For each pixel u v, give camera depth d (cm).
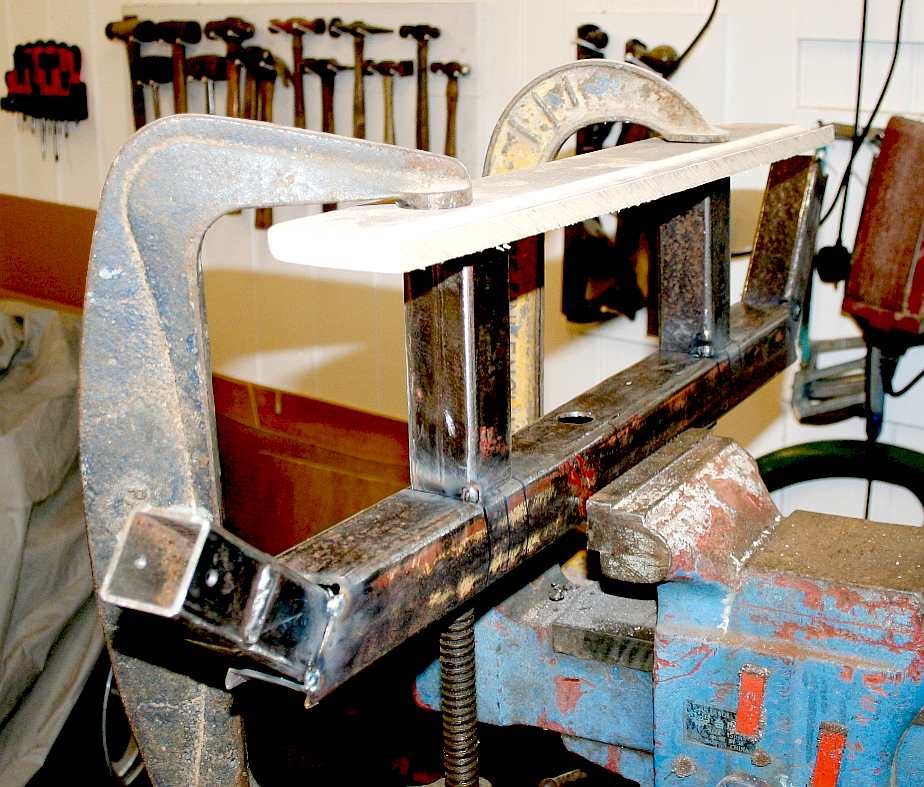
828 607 99
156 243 81
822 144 147
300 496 287
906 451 200
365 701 208
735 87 204
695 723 106
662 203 135
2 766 204
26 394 216
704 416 134
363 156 87
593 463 111
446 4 234
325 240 80
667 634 104
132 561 69
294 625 78
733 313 156
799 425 213
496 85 234
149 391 83
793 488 216
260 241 288
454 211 88
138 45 293
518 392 144
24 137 338
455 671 113
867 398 203
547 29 223
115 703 225
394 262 76
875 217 182
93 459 84
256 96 271
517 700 120
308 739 220
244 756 96
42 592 206
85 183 328
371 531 92
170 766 93
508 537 100
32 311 236
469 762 117
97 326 81
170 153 79
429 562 91
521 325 141
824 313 203
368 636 85
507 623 118
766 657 101
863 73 190
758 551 106
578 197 98
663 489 106
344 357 279
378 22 247
